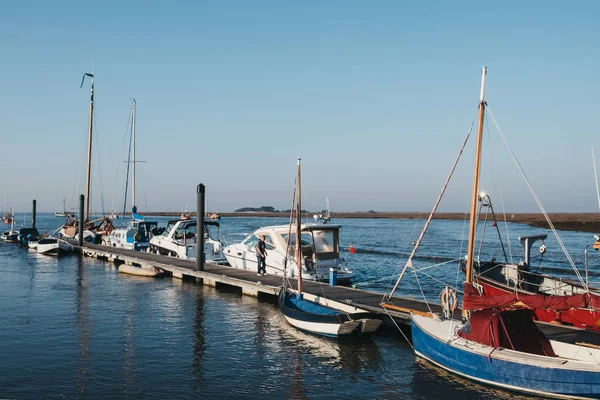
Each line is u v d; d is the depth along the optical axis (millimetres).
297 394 12438
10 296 24859
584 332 14891
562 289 18922
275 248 27062
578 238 72000
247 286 24484
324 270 25812
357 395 12398
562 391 11562
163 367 14266
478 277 18688
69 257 43500
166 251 36500
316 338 17219
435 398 12148
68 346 16156
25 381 13047
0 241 61812
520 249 54562
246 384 13070
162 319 19938
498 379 12422
